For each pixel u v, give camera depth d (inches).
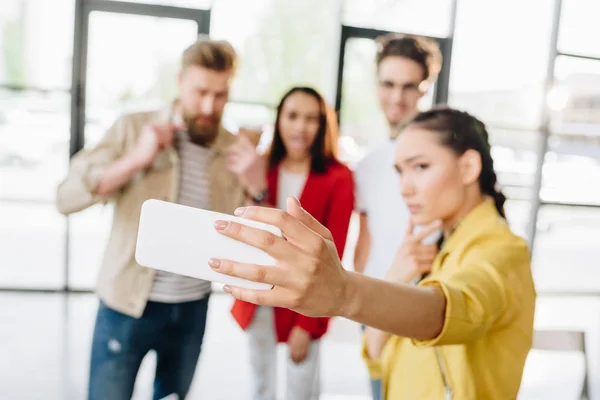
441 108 31.3
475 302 22.6
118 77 151.6
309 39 167.8
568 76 179.5
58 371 107.4
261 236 16.9
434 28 167.3
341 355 128.4
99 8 148.0
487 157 29.7
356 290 18.8
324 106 67.8
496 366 26.0
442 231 32.8
